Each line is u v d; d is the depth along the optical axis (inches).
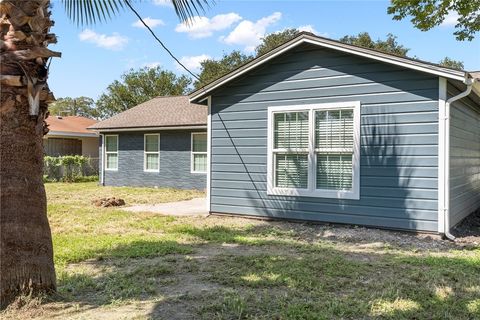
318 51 309.6
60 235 275.3
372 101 287.1
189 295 150.5
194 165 616.1
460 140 314.7
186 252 226.1
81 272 183.5
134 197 527.8
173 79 1581.0
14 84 129.6
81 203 458.0
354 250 235.0
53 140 882.8
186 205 448.5
